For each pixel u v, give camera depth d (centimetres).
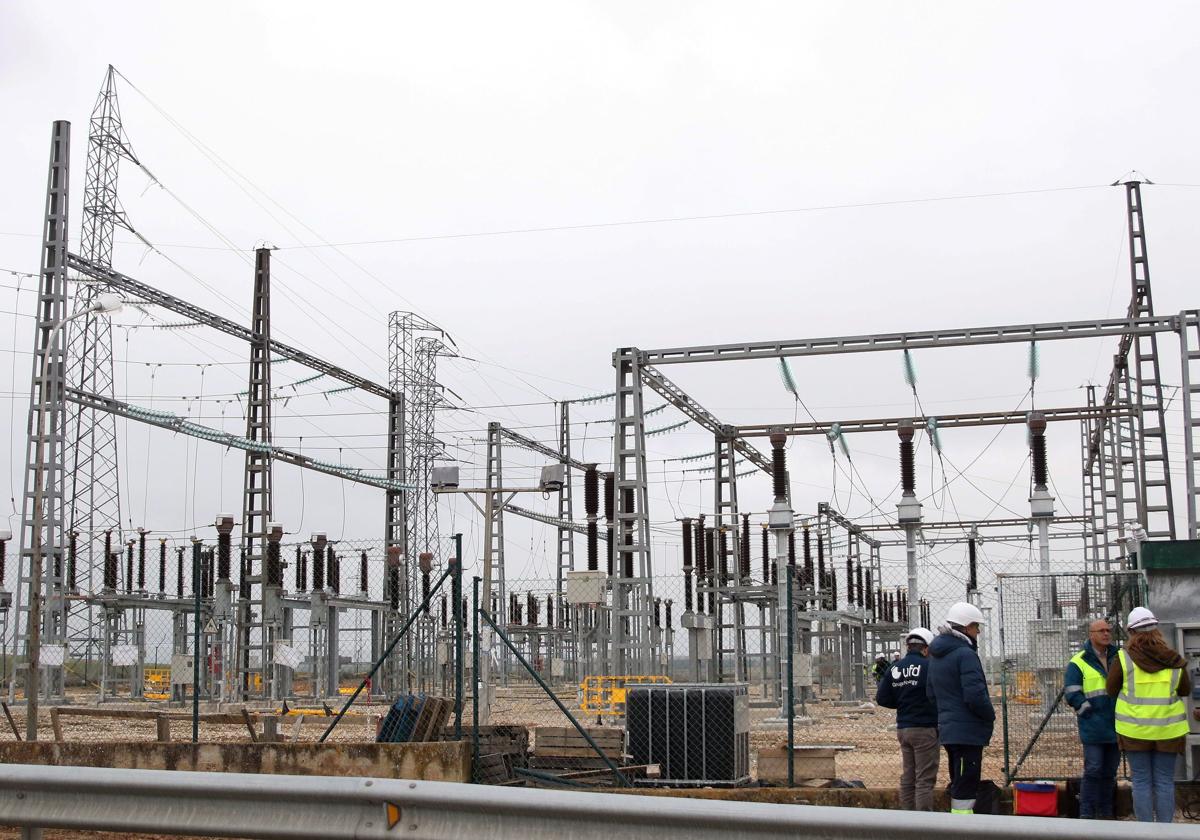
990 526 4519
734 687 1420
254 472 3375
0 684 3262
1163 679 941
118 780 585
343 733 2222
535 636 5162
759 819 516
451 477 1983
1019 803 1093
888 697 1089
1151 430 2961
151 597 3666
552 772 1381
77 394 2920
